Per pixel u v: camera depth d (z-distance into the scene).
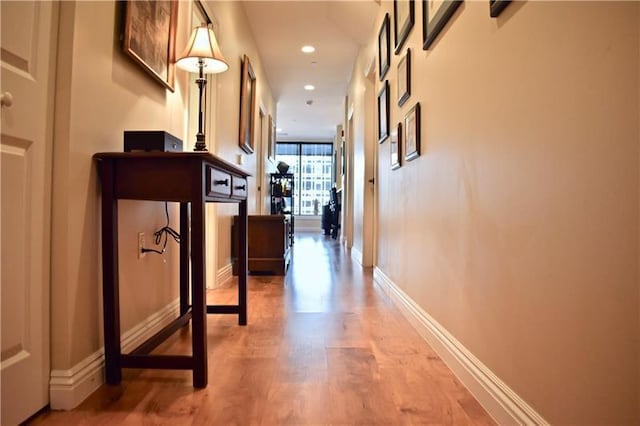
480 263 1.31
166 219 2.01
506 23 1.14
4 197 1.03
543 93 0.96
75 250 1.25
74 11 1.23
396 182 2.66
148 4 1.70
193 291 1.38
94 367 1.34
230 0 3.41
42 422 1.14
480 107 1.32
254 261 3.70
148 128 1.77
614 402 0.74
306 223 11.06
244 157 4.28
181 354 1.70
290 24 4.26
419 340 1.89
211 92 3.04
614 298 0.73
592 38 0.79
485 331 1.27
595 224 0.78
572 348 0.85
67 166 1.21
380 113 3.30
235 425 1.14
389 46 2.93
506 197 1.14
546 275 0.94
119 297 1.51
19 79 1.07
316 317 2.28
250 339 1.89
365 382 1.42
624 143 0.71
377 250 3.46
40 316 1.16
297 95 6.98
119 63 1.51
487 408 1.22
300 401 1.28
